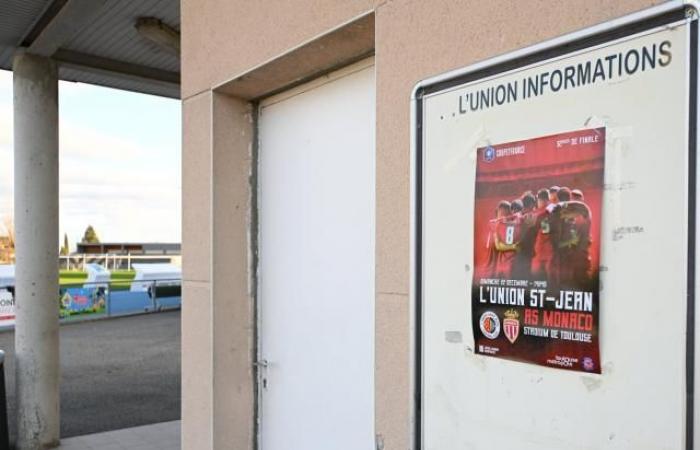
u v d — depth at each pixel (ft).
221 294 10.99
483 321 6.09
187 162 11.76
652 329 4.79
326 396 9.73
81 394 28.48
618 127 5.02
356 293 9.16
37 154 17.94
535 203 5.63
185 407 11.73
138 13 16.33
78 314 57.72
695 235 4.49
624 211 4.97
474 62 6.28
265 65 9.51
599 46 5.15
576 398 5.31
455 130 6.40
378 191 7.45
